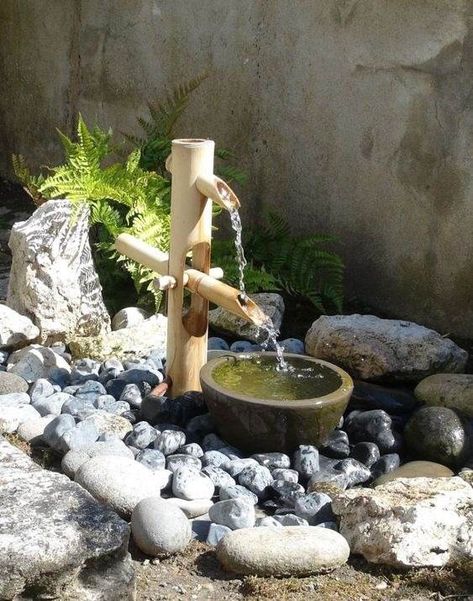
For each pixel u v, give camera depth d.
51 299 3.94
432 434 3.39
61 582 2.72
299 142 4.45
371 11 4.13
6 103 5.89
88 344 3.89
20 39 5.69
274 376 3.46
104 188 4.12
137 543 2.98
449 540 2.96
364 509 3.02
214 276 3.55
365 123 4.22
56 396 3.58
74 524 2.79
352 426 3.49
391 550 2.93
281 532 2.95
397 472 3.30
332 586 2.89
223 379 3.44
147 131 4.66
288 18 4.39
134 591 2.80
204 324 3.53
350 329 3.84
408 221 4.17
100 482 3.08
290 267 4.39
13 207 5.54
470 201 3.98
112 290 4.37
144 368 3.73
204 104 4.79
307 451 3.30
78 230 3.98
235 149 4.70
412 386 3.81
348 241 4.36
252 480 3.22
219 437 3.42
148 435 3.37
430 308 4.16
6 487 2.92
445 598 2.87
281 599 2.84
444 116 4.00
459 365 3.84
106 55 5.21
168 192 4.30
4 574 2.67
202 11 4.71
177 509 3.01
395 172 4.17
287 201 4.54
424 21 4.00
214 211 4.26
